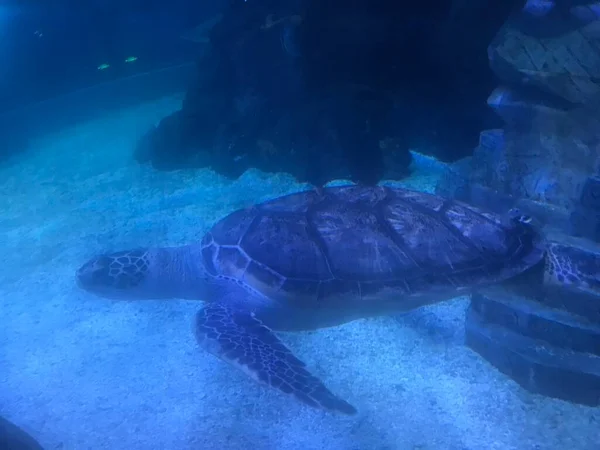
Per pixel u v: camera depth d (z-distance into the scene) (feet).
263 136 8.23
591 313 4.06
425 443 3.72
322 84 7.55
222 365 4.47
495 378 4.22
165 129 9.55
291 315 4.58
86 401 4.18
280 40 7.57
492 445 3.67
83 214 7.66
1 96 15.47
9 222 7.75
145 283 5.07
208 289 5.08
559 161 5.10
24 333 5.04
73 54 16.89
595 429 3.74
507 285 4.53
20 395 4.28
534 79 5.08
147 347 4.73
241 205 7.31
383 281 4.25
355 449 3.70
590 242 4.56
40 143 12.25
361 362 4.44
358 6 6.70
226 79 8.80
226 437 3.82
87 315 5.24
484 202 5.72
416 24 6.74
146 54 18.49
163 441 3.81
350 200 4.79
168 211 7.41
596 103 4.79
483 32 6.61
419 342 4.63
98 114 14.14
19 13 15.11
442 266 4.32
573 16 5.10
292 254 4.39
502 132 5.76
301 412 4.00
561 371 3.87
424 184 7.33
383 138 7.59
